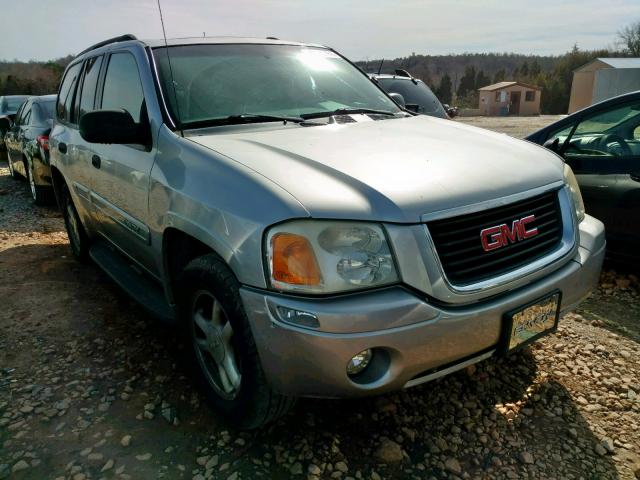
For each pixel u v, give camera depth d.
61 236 5.79
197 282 2.33
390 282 1.97
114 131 2.70
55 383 2.84
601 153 4.23
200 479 2.16
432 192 2.07
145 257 3.05
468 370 2.92
